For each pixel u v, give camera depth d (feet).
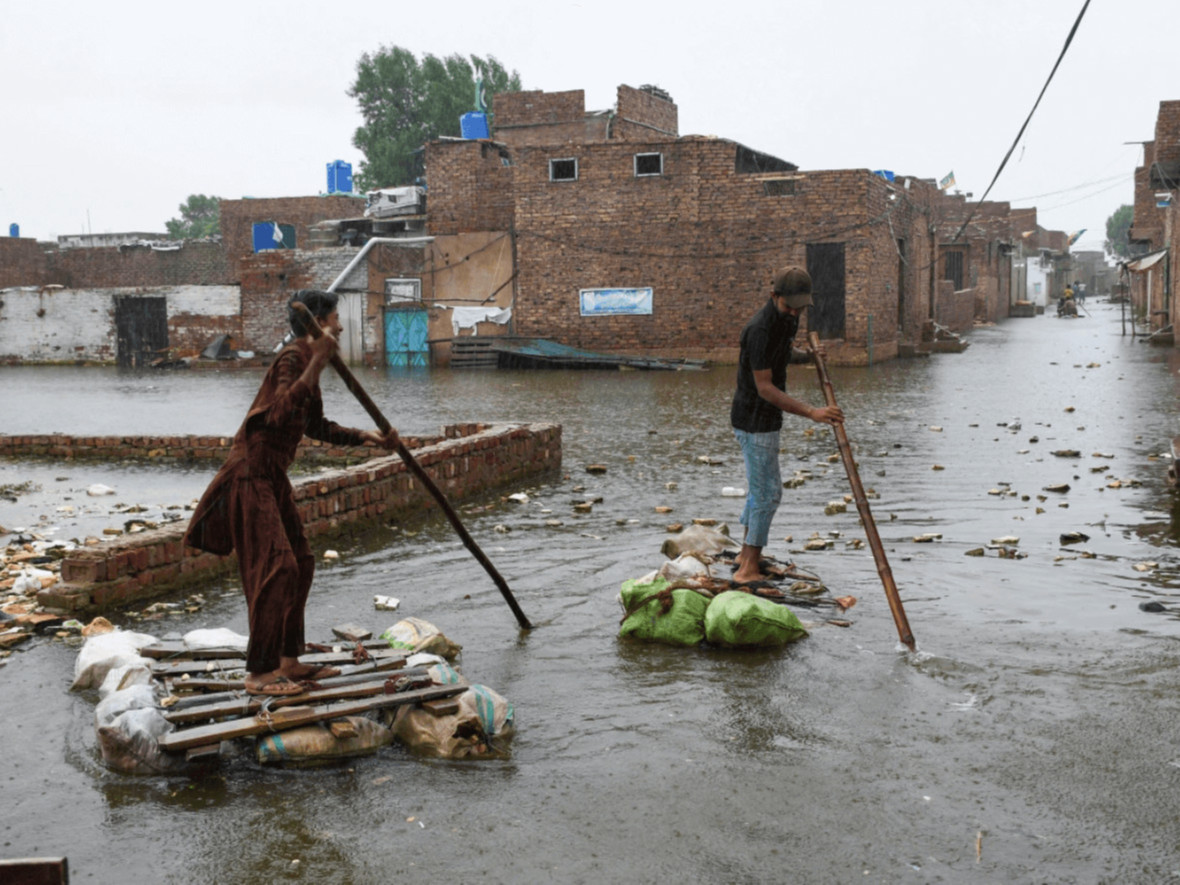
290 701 12.08
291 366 12.75
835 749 11.69
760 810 10.30
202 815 10.48
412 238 98.12
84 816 10.50
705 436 42.16
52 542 23.80
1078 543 21.57
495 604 17.90
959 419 45.42
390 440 14.28
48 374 100.32
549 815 10.32
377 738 12.03
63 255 158.61
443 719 11.97
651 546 22.15
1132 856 9.34
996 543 21.66
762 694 13.44
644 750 11.80
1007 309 207.21
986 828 9.88
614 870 9.27
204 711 11.88
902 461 33.68
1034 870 9.13
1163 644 15.05
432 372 91.66
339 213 151.94
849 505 26.40
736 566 19.43
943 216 190.49
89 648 14.48
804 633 15.76
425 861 9.50
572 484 30.91
